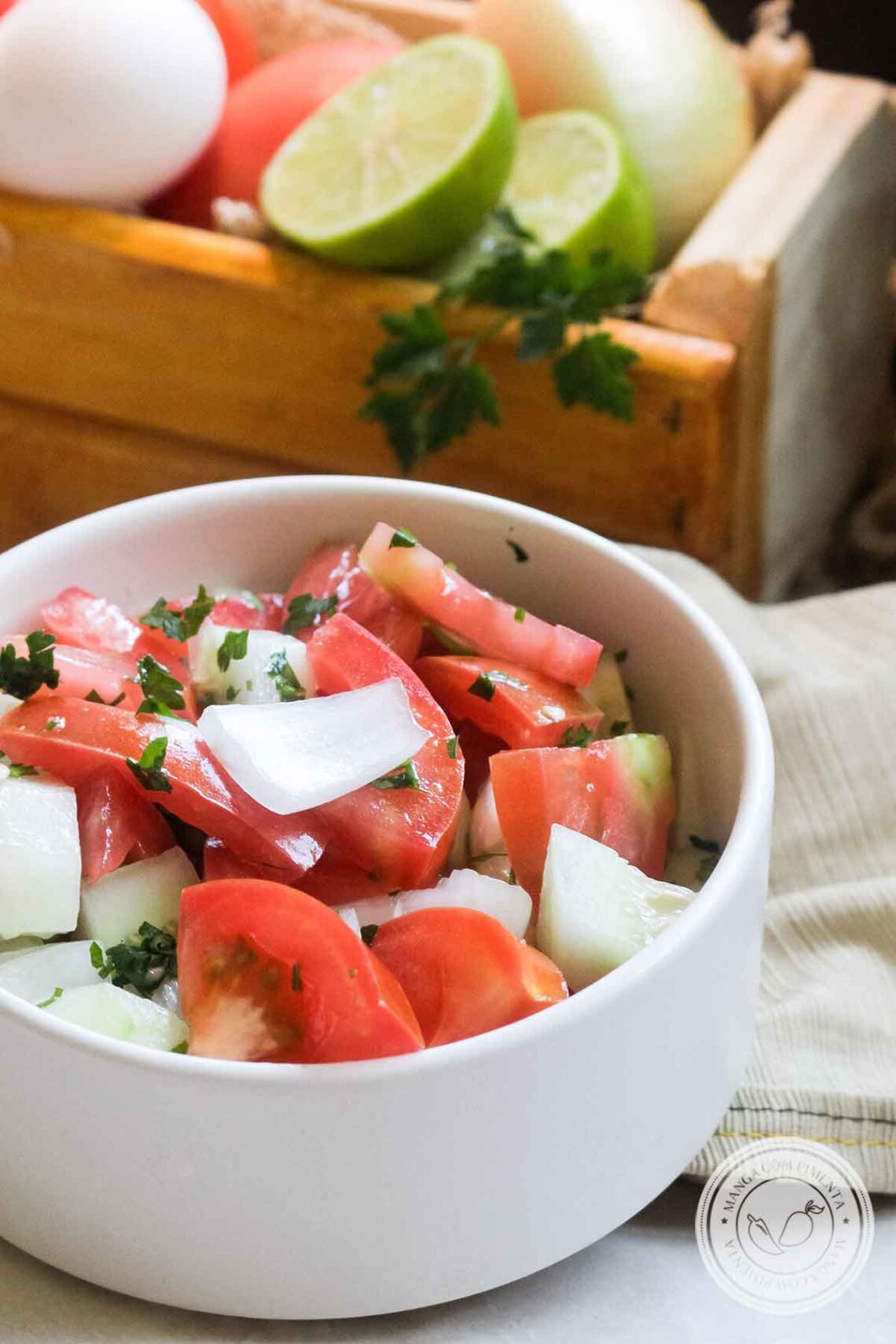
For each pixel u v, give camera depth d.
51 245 0.52
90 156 0.52
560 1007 0.35
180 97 0.52
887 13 0.65
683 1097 0.37
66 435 0.55
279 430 0.53
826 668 0.46
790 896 0.43
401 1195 0.35
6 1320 0.37
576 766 0.39
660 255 0.54
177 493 0.42
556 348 0.49
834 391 0.57
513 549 0.42
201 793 0.37
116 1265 0.36
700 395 0.49
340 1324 0.37
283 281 0.51
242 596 0.42
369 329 0.51
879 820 0.44
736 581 0.53
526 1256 0.36
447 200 0.50
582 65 0.53
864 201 0.56
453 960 0.36
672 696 0.41
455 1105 0.34
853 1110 0.39
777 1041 0.41
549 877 0.37
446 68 0.52
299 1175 0.35
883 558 0.58
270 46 0.59
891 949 0.42
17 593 0.41
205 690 0.40
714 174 0.54
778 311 0.51
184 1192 0.35
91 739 0.38
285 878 0.37
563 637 0.40
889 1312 0.37
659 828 0.39
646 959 0.35
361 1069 0.34
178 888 0.38
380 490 0.42
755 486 0.53
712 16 0.66
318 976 0.35
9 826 0.37
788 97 0.56
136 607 0.42
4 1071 0.35
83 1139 0.35
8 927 0.37
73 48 0.51
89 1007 0.36
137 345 0.53
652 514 0.51
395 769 0.38
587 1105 0.35
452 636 0.40
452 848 0.39
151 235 0.52
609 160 0.51
